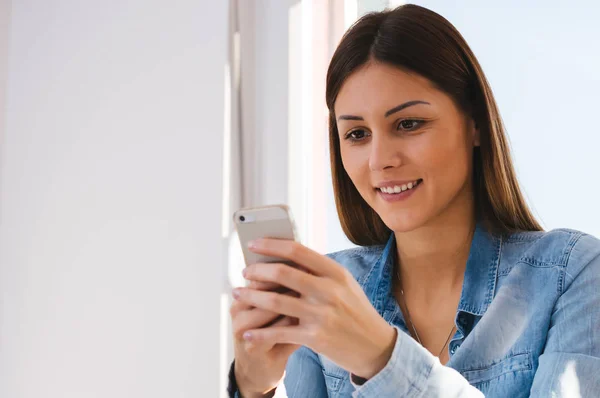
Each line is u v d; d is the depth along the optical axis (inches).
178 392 89.0
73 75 101.4
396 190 39.8
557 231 41.1
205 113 89.1
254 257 32.6
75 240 99.1
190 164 89.8
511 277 40.1
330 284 30.5
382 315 43.7
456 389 32.5
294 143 83.8
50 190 102.0
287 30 85.0
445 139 39.5
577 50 65.4
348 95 40.5
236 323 33.8
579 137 65.0
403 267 43.7
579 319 37.1
